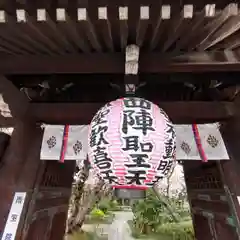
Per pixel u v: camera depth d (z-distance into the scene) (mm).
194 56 2188
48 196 3234
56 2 1885
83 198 10930
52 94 3336
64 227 4125
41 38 1915
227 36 1911
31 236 2766
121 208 16781
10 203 2656
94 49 2213
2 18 1610
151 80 3188
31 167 2885
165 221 13383
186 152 2879
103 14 1597
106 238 13312
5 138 2953
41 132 3104
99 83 3312
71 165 4266
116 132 1868
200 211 3566
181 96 3510
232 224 2576
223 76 3000
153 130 1884
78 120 3035
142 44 2137
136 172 1793
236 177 2693
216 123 2963
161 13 1584
